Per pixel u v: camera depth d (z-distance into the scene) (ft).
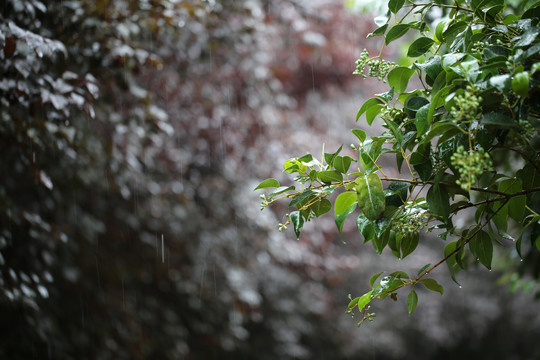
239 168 21.27
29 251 13.34
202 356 20.85
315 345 26.63
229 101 20.95
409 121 5.86
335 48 28.73
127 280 17.72
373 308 33.63
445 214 5.72
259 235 21.09
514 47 5.18
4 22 9.15
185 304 19.56
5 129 10.25
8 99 9.68
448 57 5.39
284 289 23.34
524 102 5.23
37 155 12.92
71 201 15.24
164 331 18.21
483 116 4.95
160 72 17.20
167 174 18.88
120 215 17.25
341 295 30.50
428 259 36.52
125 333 16.40
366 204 5.53
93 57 11.23
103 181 15.55
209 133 20.52
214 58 19.42
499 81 4.73
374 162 5.88
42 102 9.73
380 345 31.68
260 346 22.40
